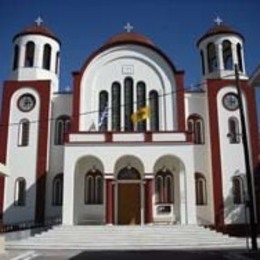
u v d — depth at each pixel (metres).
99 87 33.38
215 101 33.28
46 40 35.31
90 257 18.23
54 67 35.62
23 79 34.16
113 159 28.88
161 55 33.81
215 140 32.41
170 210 30.72
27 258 17.98
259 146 32.28
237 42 35.44
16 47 35.44
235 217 31.03
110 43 33.91
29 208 31.31
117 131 29.61
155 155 28.94
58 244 23.59
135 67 33.81
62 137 33.38
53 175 32.50
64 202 27.88
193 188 28.25
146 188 28.52
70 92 34.41
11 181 31.92
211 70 35.75
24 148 32.50
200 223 31.31
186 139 29.14
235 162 31.98
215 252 20.39
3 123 33.06
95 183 31.66
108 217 27.89
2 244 19.41
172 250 21.78
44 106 33.28
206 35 36.09
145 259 17.31
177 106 32.69
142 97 33.31
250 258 16.30
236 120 33.00
